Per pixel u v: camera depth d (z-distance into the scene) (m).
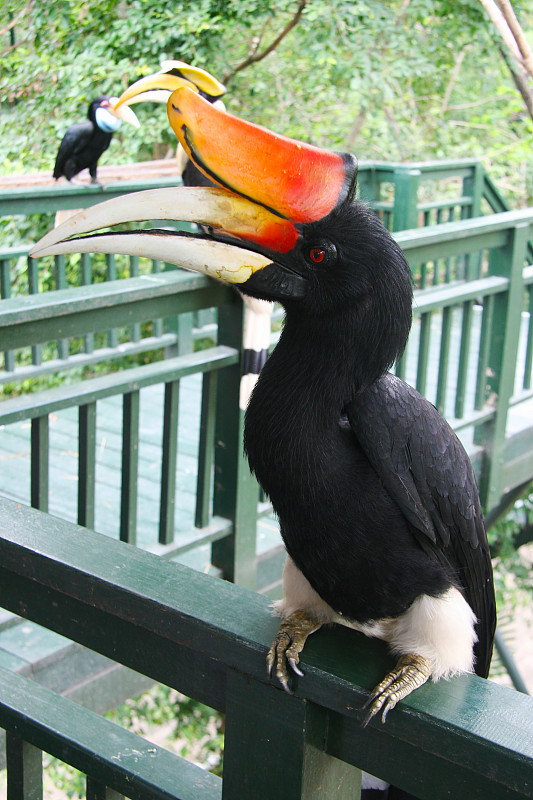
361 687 1.30
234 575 3.84
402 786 1.30
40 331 2.88
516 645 8.43
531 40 10.64
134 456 3.38
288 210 1.62
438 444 1.80
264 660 1.35
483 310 4.62
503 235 4.51
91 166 6.04
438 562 1.73
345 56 9.06
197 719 5.08
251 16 8.41
